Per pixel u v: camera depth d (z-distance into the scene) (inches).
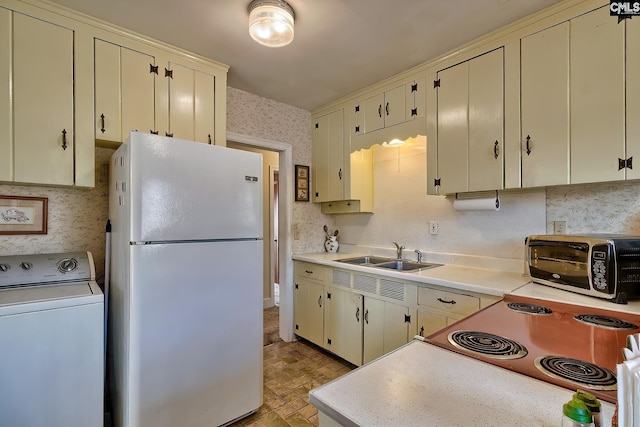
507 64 70.8
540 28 65.7
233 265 69.5
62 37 65.2
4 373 49.4
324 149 122.0
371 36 74.3
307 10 64.8
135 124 73.9
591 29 59.2
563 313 48.7
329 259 108.9
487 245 88.1
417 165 106.5
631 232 64.2
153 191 58.8
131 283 56.4
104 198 81.4
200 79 84.0
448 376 29.0
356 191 114.4
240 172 71.1
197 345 63.9
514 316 47.3
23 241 71.2
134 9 65.1
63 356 54.2
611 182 63.7
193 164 63.9
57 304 53.8
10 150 60.2
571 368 30.3
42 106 63.2
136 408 56.5
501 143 71.7
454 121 80.7
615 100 56.6
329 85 102.6
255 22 62.7
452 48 79.9
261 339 74.5
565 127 62.4
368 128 104.0
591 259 54.9
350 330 97.7
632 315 46.1
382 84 98.9
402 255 109.4
